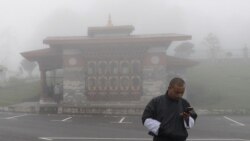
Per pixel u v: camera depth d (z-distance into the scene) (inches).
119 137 568.1
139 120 847.1
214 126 744.3
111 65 1140.5
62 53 1160.2
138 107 992.2
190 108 193.5
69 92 1145.4
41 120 831.7
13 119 848.3
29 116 932.6
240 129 693.3
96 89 1141.7
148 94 1121.4
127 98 1131.3
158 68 1118.4
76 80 1144.8
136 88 1128.8
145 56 1125.7
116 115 985.5
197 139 559.5
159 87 1114.7
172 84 196.5
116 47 1126.4
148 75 1122.7
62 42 1103.0
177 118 195.0
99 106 1007.6
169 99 198.4
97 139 547.5
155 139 197.5
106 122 799.7
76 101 1140.5
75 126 717.3
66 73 1149.7
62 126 715.4
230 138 571.8
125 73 1134.4
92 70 1144.8
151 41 1087.6
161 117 194.5
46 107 1039.6
